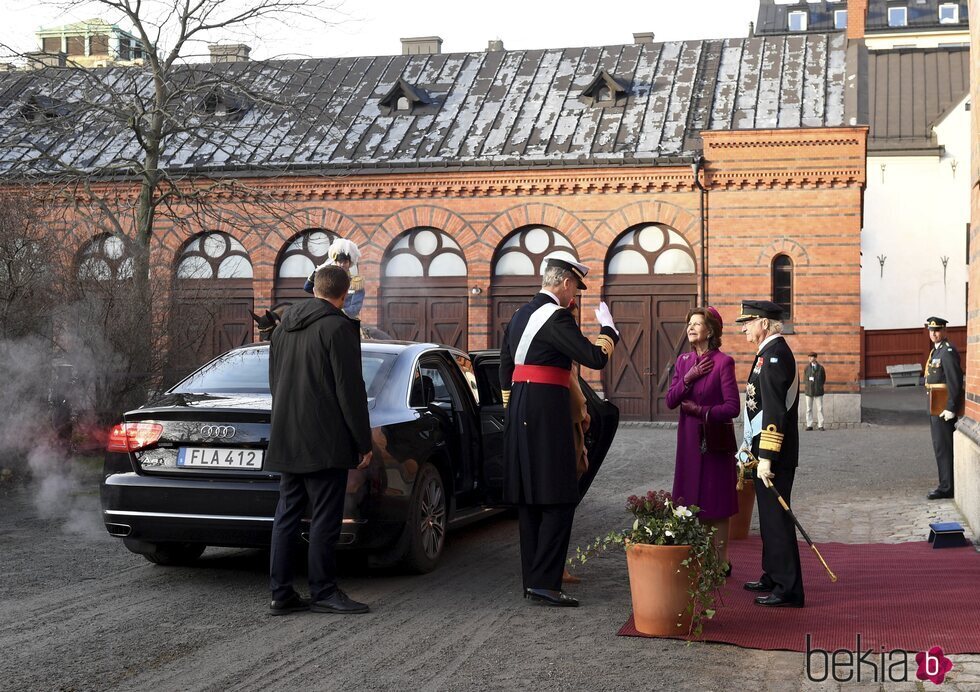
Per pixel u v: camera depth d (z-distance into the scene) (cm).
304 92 2834
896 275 4403
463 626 600
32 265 1178
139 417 699
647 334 2492
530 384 656
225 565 780
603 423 797
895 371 3841
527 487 648
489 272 2539
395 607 648
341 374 618
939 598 665
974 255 1105
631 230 2502
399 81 2778
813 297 2397
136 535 691
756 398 662
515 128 2667
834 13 7406
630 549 582
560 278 677
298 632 582
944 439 1167
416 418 746
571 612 638
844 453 1738
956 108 4347
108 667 512
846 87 2608
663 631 575
